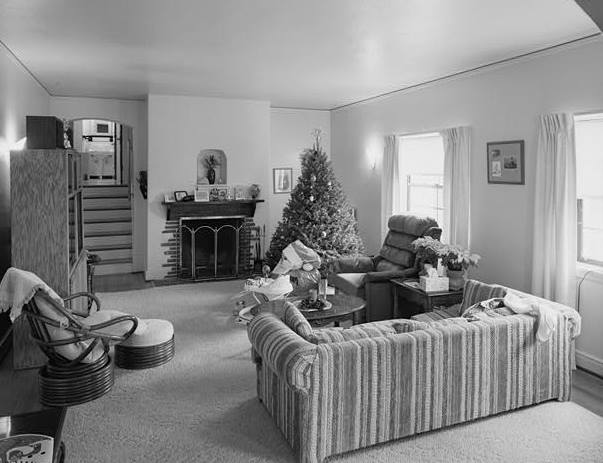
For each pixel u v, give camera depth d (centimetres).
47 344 332
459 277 464
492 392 315
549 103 446
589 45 407
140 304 602
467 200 545
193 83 626
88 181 977
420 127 635
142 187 766
